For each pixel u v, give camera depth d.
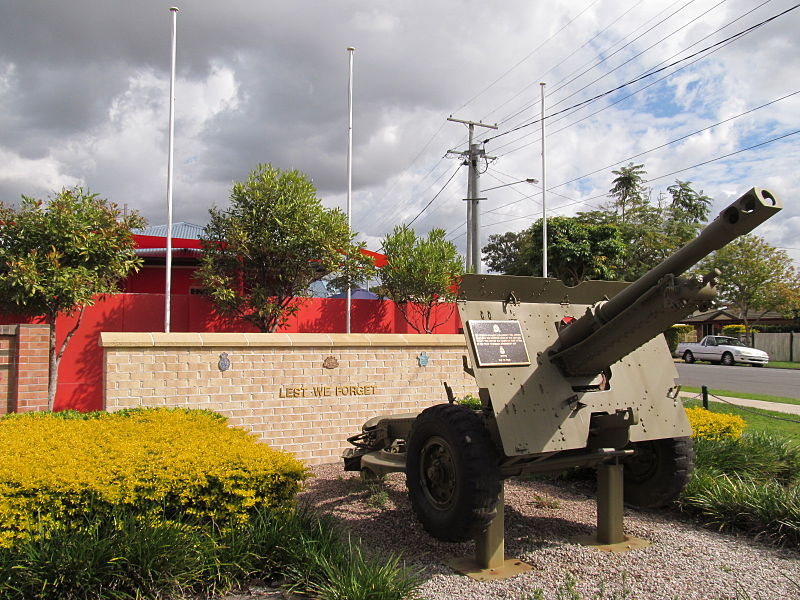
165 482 3.98
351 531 5.05
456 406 4.41
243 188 12.23
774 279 36.62
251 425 7.22
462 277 4.45
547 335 4.70
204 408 6.99
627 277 33.03
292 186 12.30
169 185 11.59
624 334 4.05
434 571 4.25
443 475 4.38
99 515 3.83
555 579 4.12
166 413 6.02
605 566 4.36
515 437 4.09
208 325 12.28
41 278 9.16
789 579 4.11
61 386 10.43
